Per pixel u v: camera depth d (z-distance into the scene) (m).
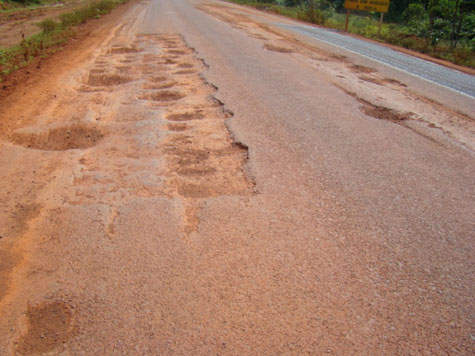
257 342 1.89
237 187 3.29
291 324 2.00
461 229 2.84
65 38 10.62
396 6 26.17
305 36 12.83
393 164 3.84
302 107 5.44
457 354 1.88
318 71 7.74
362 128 4.77
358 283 2.30
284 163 3.76
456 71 8.98
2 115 4.71
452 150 4.24
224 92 5.93
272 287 2.24
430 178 3.58
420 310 2.13
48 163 3.60
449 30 15.50
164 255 2.46
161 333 1.93
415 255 2.56
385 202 3.15
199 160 3.75
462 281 2.35
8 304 2.09
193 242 2.59
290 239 2.66
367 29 17.34
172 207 2.96
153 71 7.12
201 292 2.18
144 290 2.19
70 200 3.02
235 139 4.26
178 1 27.55
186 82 6.42
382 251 2.58
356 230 2.78
